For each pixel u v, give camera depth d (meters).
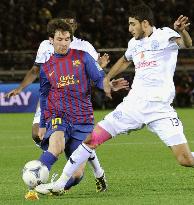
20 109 84.31
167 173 32.75
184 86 91.19
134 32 25.55
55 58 25.69
